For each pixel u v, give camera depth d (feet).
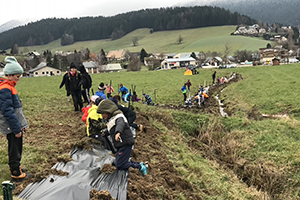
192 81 150.30
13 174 19.70
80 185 18.25
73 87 45.98
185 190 24.29
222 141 45.78
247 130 47.42
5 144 28.86
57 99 61.62
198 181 28.22
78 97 46.98
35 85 154.61
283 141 41.09
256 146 41.50
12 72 18.22
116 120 20.16
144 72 202.80
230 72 193.77
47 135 32.24
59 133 33.37
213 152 43.73
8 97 18.04
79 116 44.37
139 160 26.86
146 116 48.67
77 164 22.49
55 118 41.96
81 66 50.11
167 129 47.34
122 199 17.97
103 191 17.42
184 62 371.56
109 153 25.40
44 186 18.34
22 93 67.10
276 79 120.57
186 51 621.31
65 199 16.67
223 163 40.04
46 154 25.68
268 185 33.40
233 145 43.04
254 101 77.46
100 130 27.63
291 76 128.77
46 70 330.34
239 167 38.22
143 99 95.40
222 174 33.91
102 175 20.38
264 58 406.00
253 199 29.73
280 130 45.44
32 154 25.27
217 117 53.21
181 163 32.22
